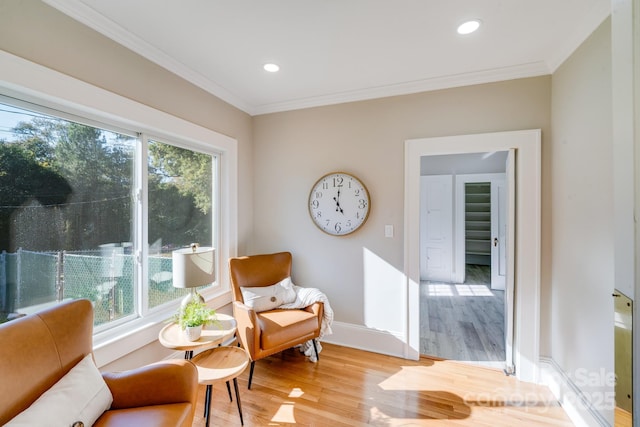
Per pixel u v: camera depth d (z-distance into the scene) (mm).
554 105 2068
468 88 2314
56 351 1148
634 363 576
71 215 1623
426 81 2371
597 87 1575
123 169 1904
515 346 2225
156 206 2139
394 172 2549
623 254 601
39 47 1370
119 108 1727
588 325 1650
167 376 1279
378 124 2596
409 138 2494
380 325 2605
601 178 1541
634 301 578
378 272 2613
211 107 2498
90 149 1711
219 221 2738
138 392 1256
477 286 4828
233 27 1685
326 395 1969
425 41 1826
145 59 1899
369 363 2396
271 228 3029
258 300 2344
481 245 6250
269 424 1697
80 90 1529
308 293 2486
